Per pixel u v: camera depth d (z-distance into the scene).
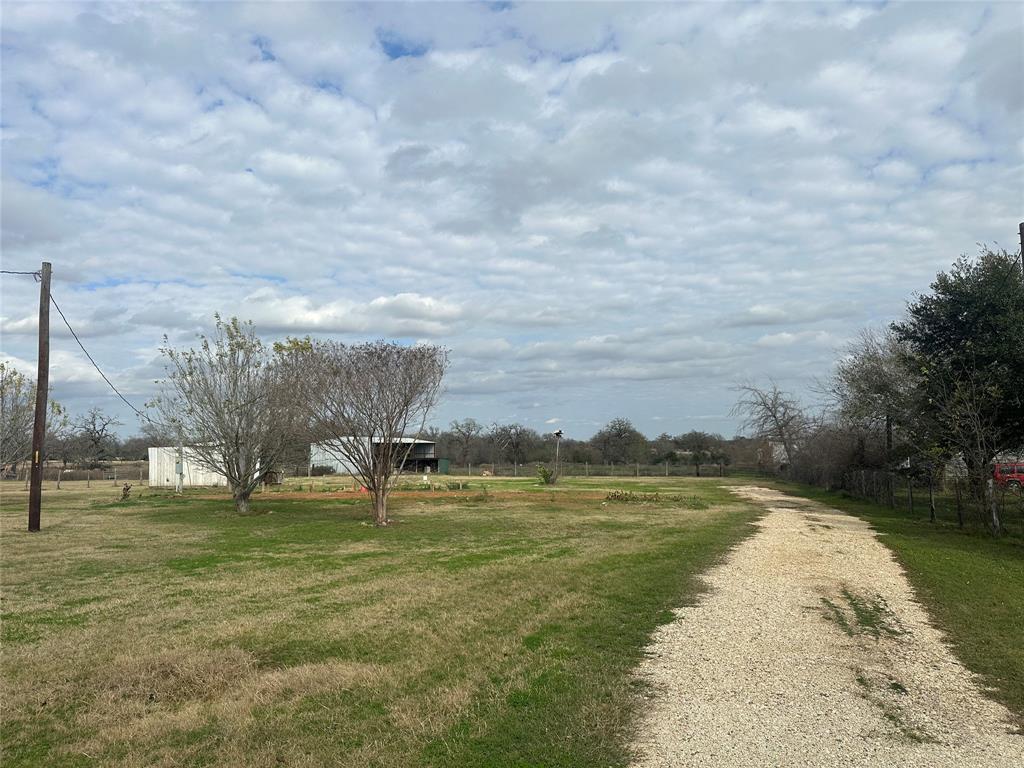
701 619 8.12
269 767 4.34
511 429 71.69
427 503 27.02
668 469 60.75
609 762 4.34
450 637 7.30
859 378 28.36
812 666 6.32
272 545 15.11
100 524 19.64
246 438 22.69
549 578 10.65
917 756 4.43
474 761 4.35
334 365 19.03
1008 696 5.57
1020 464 21.31
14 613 8.65
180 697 5.70
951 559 12.73
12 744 4.81
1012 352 17.19
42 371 18.64
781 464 52.12
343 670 6.18
